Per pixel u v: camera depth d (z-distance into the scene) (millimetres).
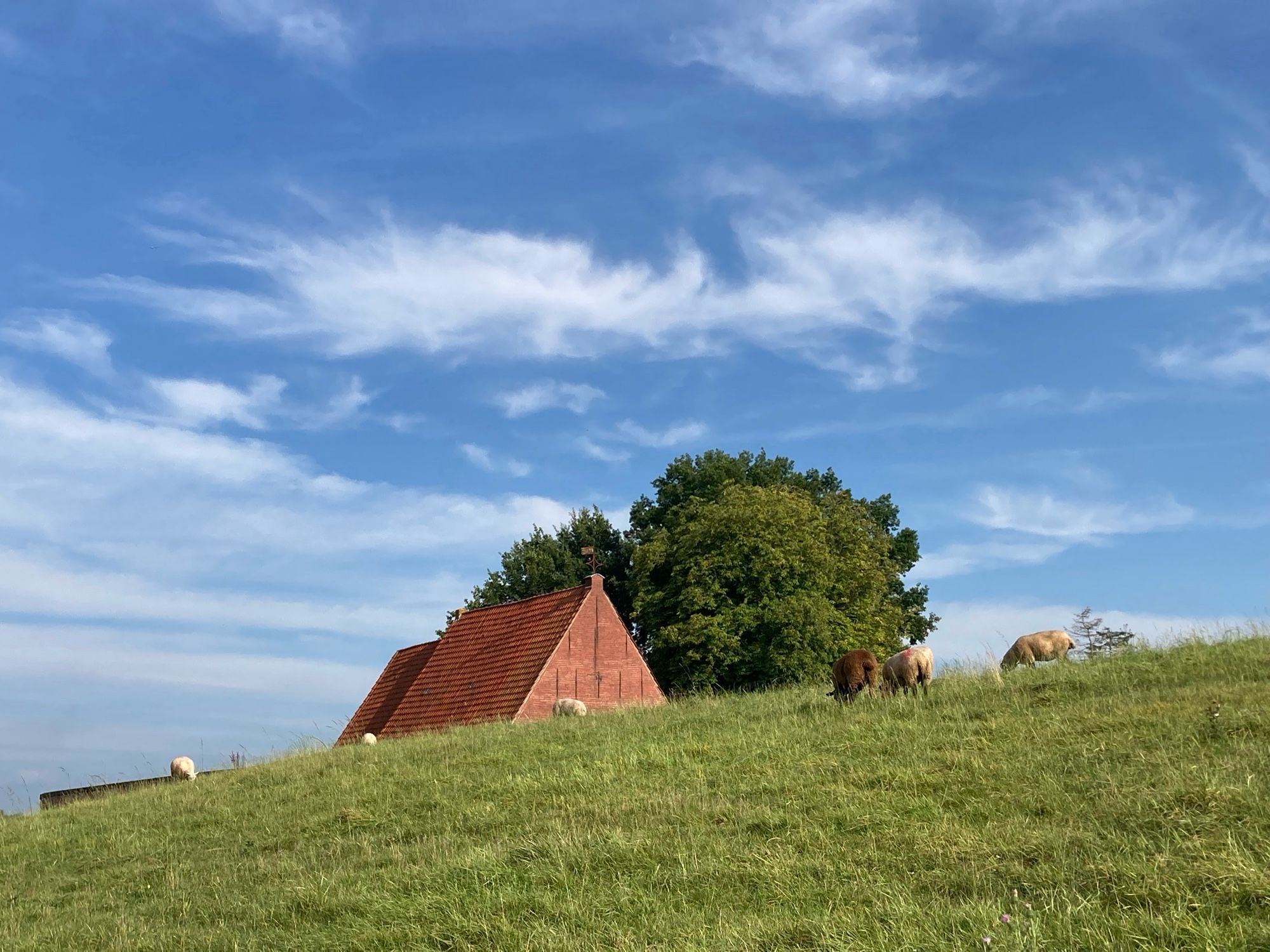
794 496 51125
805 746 16781
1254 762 12344
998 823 11695
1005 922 8602
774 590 47094
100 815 21516
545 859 12508
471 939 10500
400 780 19250
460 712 39812
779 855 11578
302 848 15914
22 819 22969
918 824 12039
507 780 17453
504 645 41594
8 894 16016
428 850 14148
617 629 39188
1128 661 20047
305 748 27703
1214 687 16609
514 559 70688
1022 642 26500
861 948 8648
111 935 12812
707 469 61469
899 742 16031
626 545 67938
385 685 49000
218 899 13750
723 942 9336
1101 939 8211
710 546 48344
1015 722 16141
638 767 17062
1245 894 8766
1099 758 13578
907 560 63281
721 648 46219
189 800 21375
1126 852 10172
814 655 45812
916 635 62281
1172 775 12086
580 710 29078
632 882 11461
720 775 15648
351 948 10906
